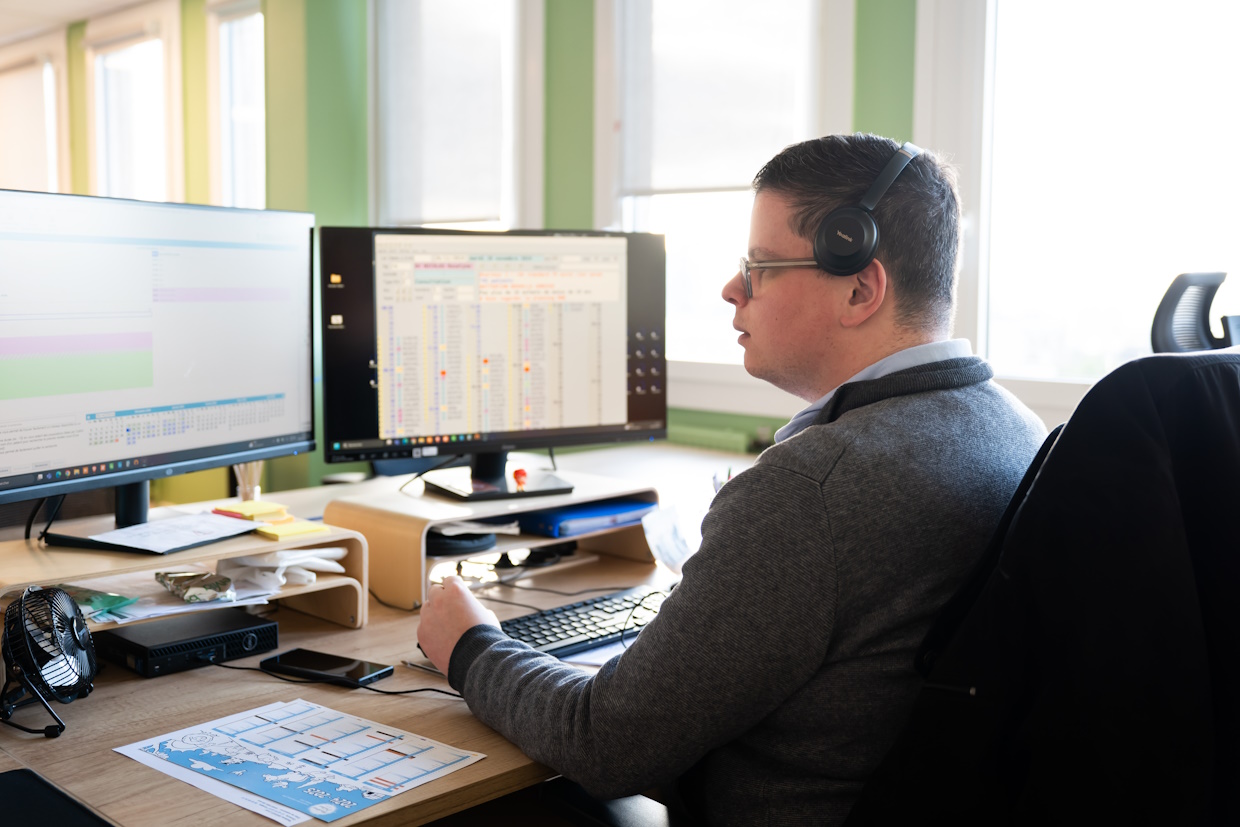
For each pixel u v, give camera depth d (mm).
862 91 2439
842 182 893
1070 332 2166
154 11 4652
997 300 2268
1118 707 692
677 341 2936
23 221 1070
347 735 968
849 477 785
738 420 2684
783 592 774
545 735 883
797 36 2602
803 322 920
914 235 886
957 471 820
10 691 985
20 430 1080
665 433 1690
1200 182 1961
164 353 1227
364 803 825
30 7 4785
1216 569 729
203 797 833
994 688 728
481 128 3514
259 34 4320
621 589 1505
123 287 1175
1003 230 2244
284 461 3580
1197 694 687
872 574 782
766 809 843
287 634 1283
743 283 966
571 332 1605
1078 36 2102
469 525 1478
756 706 798
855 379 896
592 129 3088
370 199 3916
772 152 2682
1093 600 702
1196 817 692
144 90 4875
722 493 845
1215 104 1932
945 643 774
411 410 1510
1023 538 730
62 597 1022
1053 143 2154
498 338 1557
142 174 4957
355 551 1306
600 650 1227
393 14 3803
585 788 865
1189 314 1425
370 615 1371
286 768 891
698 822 896
